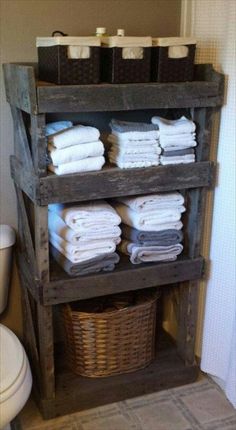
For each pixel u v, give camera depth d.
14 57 1.87
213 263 1.99
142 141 1.74
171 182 1.80
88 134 1.66
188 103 1.73
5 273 1.98
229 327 1.96
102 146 1.69
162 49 1.67
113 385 1.98
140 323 1.98
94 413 1.96
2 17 1.81
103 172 1.68
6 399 1.44
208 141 1.82
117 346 1.97
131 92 1.64
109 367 2.00
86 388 1.95
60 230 1.80
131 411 1.97
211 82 1.74
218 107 1.83
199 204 1.89
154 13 2.02
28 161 1.69
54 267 1.86
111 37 1.61
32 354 2.01
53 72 1.62
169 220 1.88
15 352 1.61
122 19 1.98
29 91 1.52
